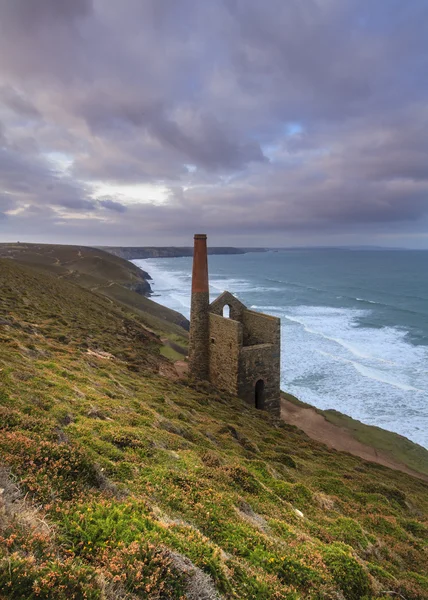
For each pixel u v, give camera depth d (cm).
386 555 1048
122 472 808
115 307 6369
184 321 8062
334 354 5691
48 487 575
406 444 3089
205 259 3145
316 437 3022
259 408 2988
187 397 2280
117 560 459
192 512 740
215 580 519
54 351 2062
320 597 645
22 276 4878
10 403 964
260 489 1075
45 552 427
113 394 1556
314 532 960
